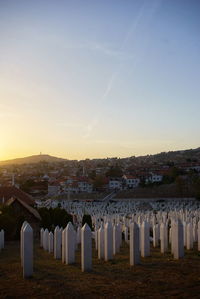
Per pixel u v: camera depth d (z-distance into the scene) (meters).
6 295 7.59
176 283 7.83
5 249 16.89
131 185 125.31
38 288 8.06
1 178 162.62
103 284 8.13
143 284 7.93
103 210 53.84
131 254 10.27
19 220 22.14
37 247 17.62
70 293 7.53
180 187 85.25
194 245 15.42
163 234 13.12
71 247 11.21
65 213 26.22
